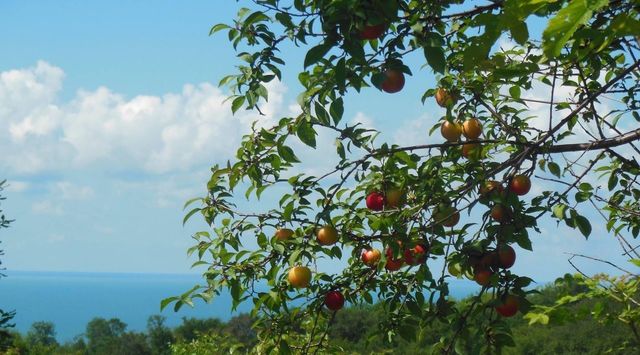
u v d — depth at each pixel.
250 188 4.43
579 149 4.04
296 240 4.09
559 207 3.59
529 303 3.49
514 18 1.87
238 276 4.16
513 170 3.78
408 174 4.26
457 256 3.57
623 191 5.04
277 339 4.72
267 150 4.30
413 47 3.11
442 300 3.81
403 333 4.48
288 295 4.41
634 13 2.01
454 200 3.93
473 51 2.06
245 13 3.79
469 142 4.16
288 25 3.31
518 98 4.69
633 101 4.58
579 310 4.32
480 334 3.52
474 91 4.64
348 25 2.79
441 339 3.66
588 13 1.52
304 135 3.77
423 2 3.29
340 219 4.23
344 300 4.58
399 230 3.96
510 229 3.49
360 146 3.97
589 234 3.59
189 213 4.42
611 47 3.72
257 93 3.82
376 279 4.58
